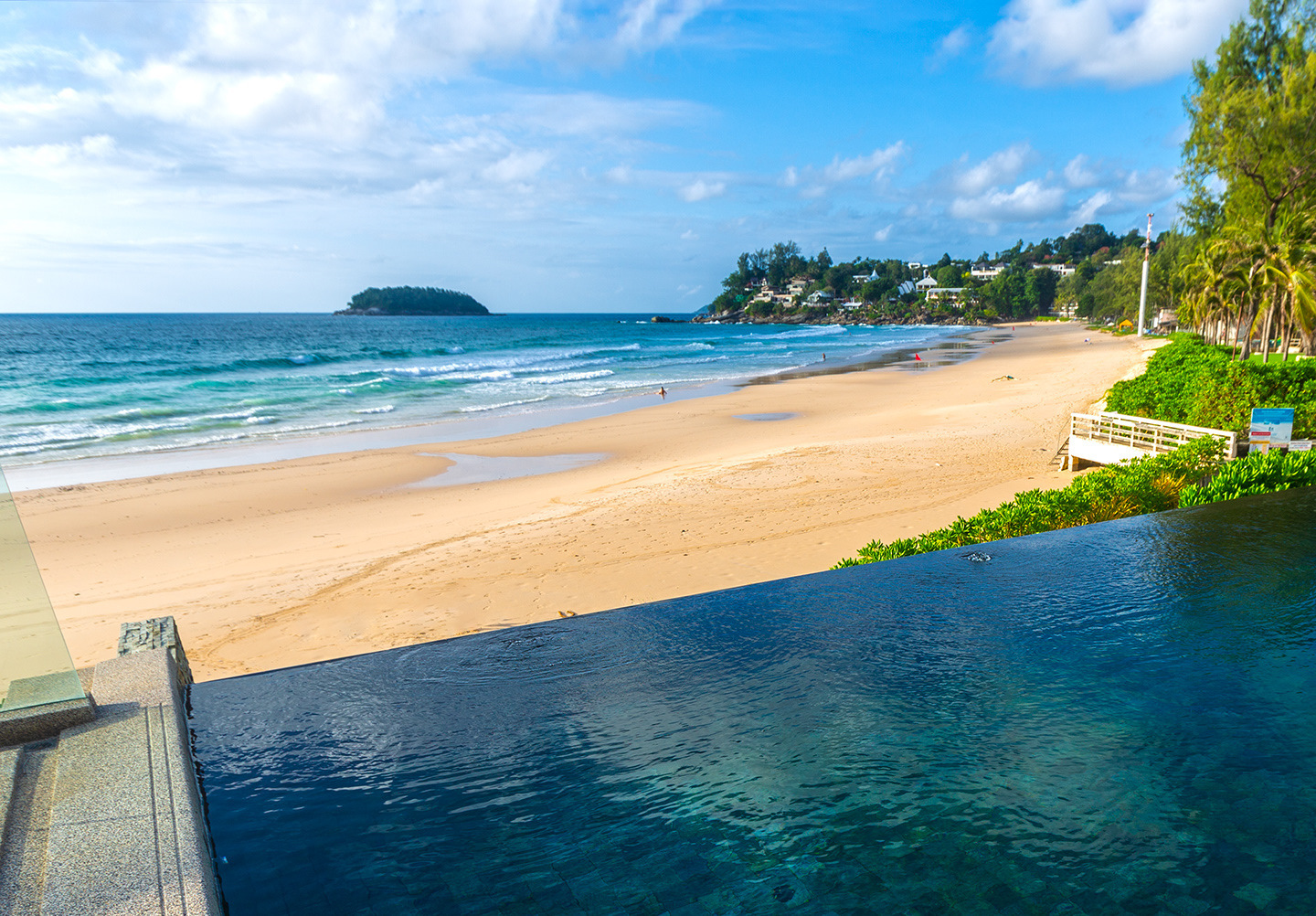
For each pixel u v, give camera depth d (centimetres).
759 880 227
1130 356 5156
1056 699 338
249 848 244
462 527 1370
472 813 263
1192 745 298
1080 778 278
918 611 454
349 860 237
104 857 223
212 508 1575
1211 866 232
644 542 1170
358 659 406
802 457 1803
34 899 208
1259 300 3412
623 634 434
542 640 429
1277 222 2753
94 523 1470
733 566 1026
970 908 215
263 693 366
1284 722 314
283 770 293
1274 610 433
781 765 291
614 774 287
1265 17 2412
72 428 2692
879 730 316
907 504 1291
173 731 298
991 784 276
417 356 6925
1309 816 255
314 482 1817
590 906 216
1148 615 432
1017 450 1727
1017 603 458
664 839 247
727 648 408
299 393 3778
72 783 261
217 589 1073
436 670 390
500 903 217
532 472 1917
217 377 4588
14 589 288
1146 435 1360
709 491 1499
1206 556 536
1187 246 6612
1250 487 779
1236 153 2514
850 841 246
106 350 7038
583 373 4969
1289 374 1305
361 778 287
